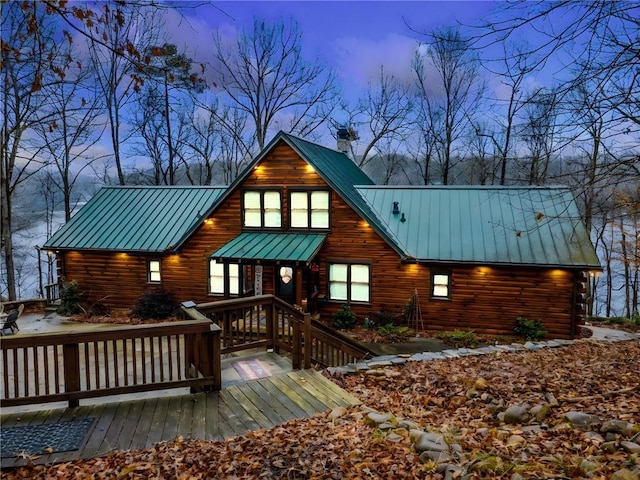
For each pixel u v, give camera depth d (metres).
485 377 8.93
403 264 17.88
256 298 9.96
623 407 6.32
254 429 6.51
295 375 8.67
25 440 6.13
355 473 4.85
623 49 5.17
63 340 6.96
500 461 4.59
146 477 5.14
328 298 18.77
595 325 20.56
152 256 20.47
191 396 7.68
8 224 23.12
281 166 18.92
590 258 16.03
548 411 6.39
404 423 6.28
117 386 7.25
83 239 21.14
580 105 5.73
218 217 19.72
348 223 18.39
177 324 7.55
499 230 17.86
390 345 15.73
